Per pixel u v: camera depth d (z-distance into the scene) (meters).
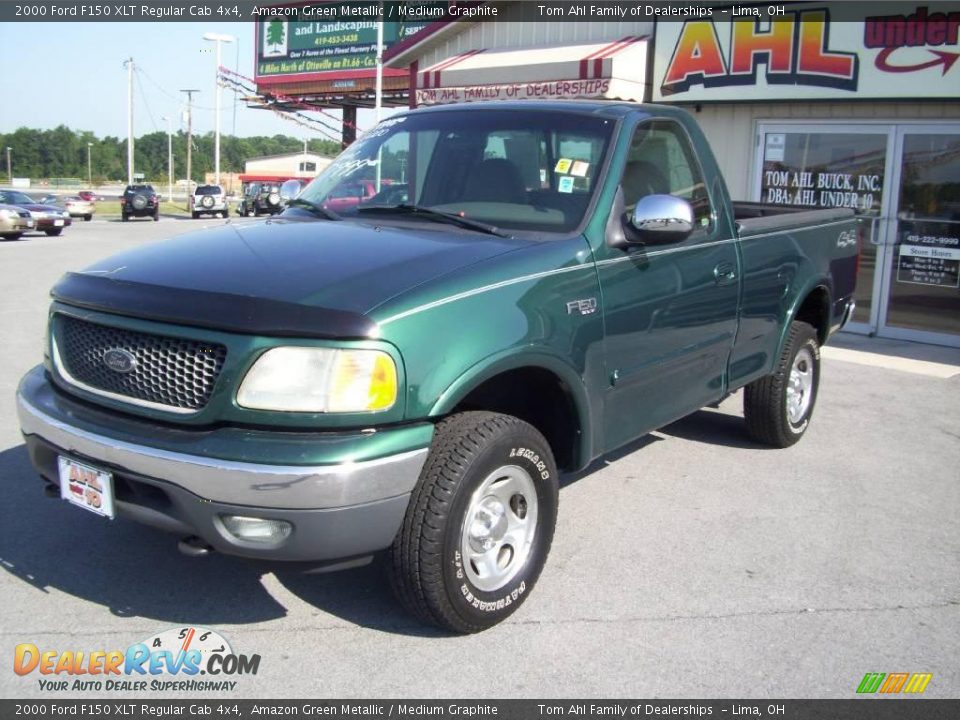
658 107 4.79
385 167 4.75
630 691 3.27
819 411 7.20
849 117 10.54
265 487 2.98
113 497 3.30
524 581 3.72
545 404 4.03
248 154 140.88
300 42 35.78
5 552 4.22
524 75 12.58
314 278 3.32
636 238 4.16
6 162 133.38
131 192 43.00
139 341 3.29
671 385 4.59
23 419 3.62
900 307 10.54
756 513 4.95
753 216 7.01
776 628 3.72
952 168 10.00
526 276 3.63
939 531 4.78
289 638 3.56
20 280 14.84
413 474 3.19
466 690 3.25
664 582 4.10
